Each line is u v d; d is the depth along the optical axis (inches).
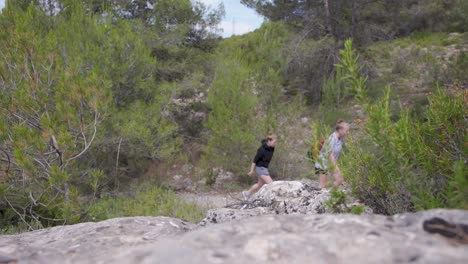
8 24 314.7
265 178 302.2
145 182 442.0
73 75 292.5
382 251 40.1
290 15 695.7
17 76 293.0
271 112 495.2
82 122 289.6
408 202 101.9
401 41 783.7
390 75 598.9
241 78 508.4
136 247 46.2
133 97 451.8
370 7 650.8
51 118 269.6
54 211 281.6
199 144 544.7
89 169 344.2
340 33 633.0
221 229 49.6
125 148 424.2
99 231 88.0
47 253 73.1
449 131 100.5
